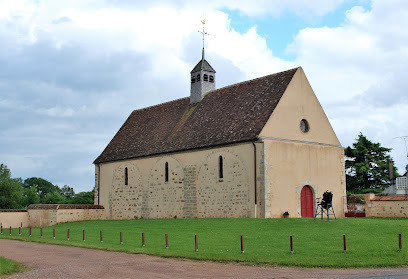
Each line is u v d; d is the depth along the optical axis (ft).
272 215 108.37
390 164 153.17
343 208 126.82
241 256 63.52
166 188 134.72
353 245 68.44
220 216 117.29
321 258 61.16
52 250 75.61
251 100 124.36
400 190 127.24
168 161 135.13
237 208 113.19
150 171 141.79
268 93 121.29
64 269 56.44
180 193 129.49
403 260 59.31
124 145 159.84
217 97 139.13
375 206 112.37
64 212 148.56
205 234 86.63
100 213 158.10
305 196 117.91
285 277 51.44
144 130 158.40
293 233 81.46
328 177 124.26
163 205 135.23
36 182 378.12
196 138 128.57
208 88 146.61
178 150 130.11
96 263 61.05
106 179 160.56
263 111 115.96
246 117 119.24
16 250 76.43
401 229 80.28
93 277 51.57
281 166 112.27
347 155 193.36
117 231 101.60
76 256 67.82
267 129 110.83
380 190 176.04
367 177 187.11
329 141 126.41
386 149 188.03
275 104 114.62
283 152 113.39
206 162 122.83
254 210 108.99
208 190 121.29
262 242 74.43
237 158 114.52
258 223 95.55
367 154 188.85
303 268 56.90
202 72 145.59
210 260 62.59
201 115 137.39
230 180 115.65
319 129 124.16
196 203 124.36
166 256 65.82
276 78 124.36
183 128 138.82
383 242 69.77
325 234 78.64
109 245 79.25
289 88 118.01
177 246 74.54
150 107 170.71
